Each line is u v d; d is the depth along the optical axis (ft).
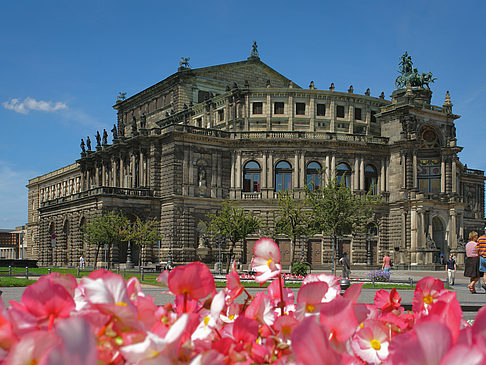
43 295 16.15
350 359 16.83
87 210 353.51
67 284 19.26
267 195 338.34
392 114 355.97
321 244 334.03
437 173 359.66
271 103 351.87
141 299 18.48
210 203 336.70
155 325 17.01
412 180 343.87
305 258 330.13
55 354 11.80
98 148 431.43
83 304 18.75
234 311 22.56
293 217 268.00
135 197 335.67
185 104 394.52
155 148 345.51
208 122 374.63
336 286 22.39
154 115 437.17
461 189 482.69
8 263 264.11
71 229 376.68
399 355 13.53
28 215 639.76
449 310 17.01
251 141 341.00
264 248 22.30
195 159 336.29
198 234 331.57
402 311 25.16
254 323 18.39
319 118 353.92
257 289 137.28
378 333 20.02
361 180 344.69
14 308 15.89
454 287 152.76
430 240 332.19
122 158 381.19
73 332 12.12
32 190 631.97
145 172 349.82
